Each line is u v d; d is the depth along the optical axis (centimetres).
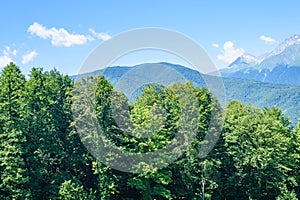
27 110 4388
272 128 5366
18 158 4019
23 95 4512
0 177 4059
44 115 4544
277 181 5156
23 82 4700
